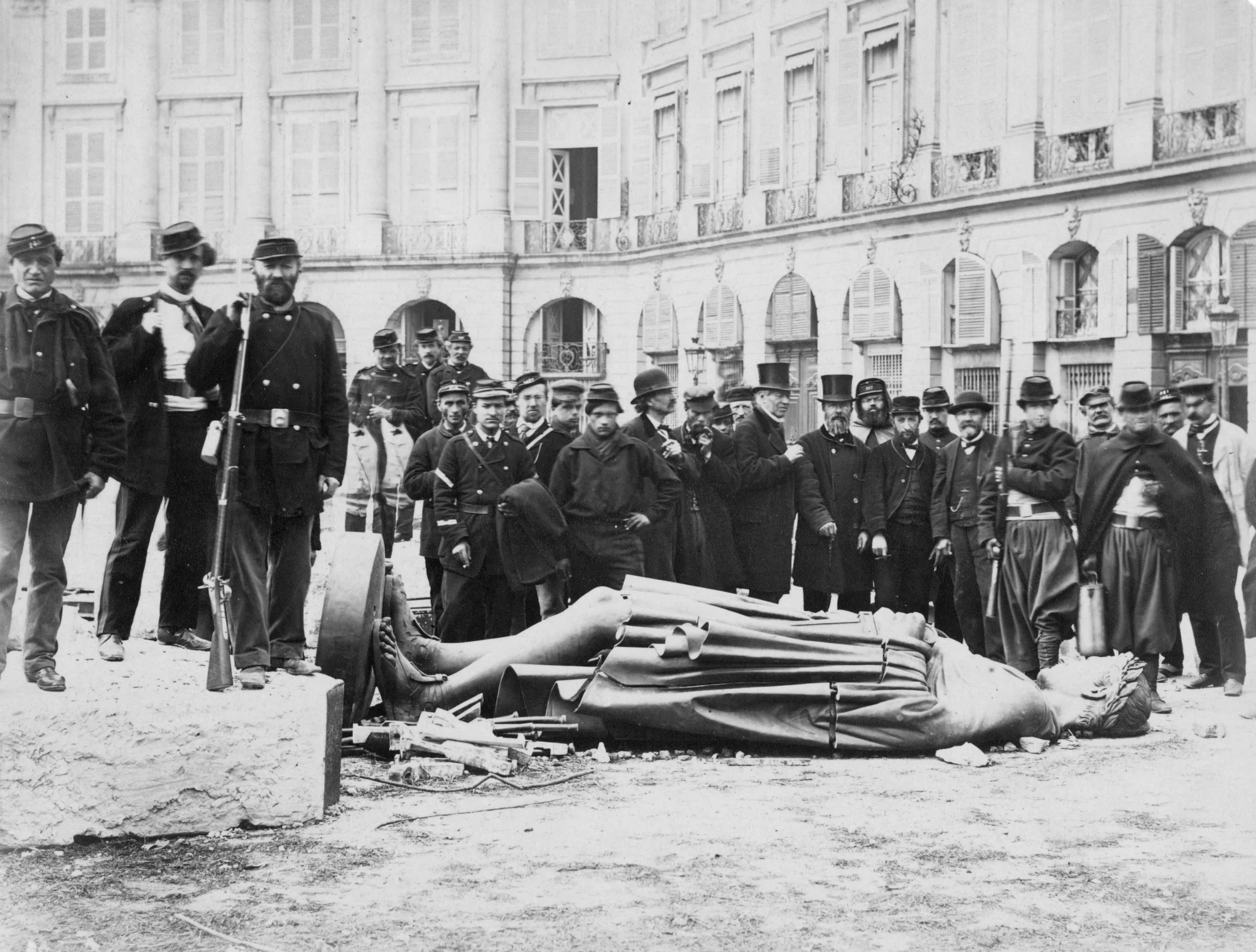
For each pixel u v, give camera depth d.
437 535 11.52
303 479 7.55
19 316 6.97
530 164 35.91
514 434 10.88
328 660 8.48
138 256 34.06
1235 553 10.72
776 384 12.20
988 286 26.53
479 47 35.78
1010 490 10.66
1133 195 24.00
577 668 8.88
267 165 35.75
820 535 11.92
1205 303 23.20
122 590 8.11
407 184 36.22
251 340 7.56
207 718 6.78
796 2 30.47
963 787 7.66
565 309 36.81
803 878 6.05
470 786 7.60
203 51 35.06
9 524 6.95
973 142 26.84
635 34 34.94
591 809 7.13
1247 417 22.69
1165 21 23.45
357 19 35.75
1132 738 9.09
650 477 11.09
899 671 8.75
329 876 6.08
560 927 5.45
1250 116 22.30
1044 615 10.51
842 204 29.50
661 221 34.38
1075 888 5.97
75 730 6.65
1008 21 25.98
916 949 5.27
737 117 32.31
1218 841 6.63
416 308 37.16
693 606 9.08
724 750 8.59
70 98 34.34
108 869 6.27
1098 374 25.06
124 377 8.27
